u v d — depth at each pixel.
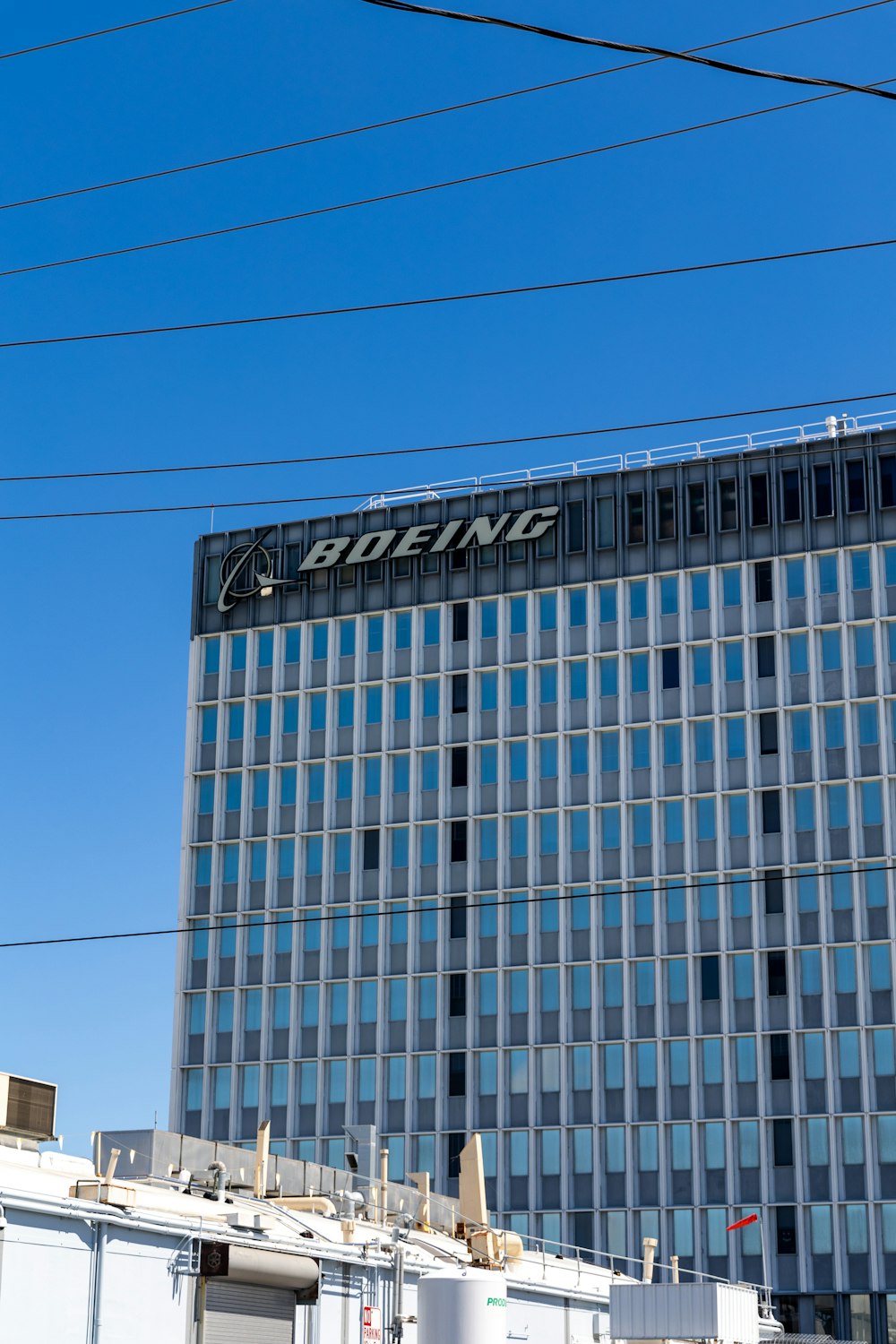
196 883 101.00
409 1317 38.34
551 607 98.25
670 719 94.38
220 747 102.62
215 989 98.94
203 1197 36.62
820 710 92.06
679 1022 91.00
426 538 101.00
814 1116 87.75
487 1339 34.72
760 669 93.69
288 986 97.75
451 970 95.25
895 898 88.75
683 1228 88.38
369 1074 95.31
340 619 102.31
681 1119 89.69
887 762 90.12
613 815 94.62
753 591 94.56
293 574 103.81
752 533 95.25
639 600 96.62
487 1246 44.56
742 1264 86.88
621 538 97.69
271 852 100.00
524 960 94.19
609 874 93.81
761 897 91.00
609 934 93.19
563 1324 45.00
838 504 94.00
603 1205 89.75
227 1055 97.69
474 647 99.12
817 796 91.12
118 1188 30.47
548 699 97.19
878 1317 84.25
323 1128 94.88
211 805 101.94
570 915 94.06
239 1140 96.12
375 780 99.38
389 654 100.62
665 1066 90.75
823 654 92.62
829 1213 86.44
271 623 103.50
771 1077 88.94
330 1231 38.09
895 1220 85.25
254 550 104.75
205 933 100.06
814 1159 87.31
